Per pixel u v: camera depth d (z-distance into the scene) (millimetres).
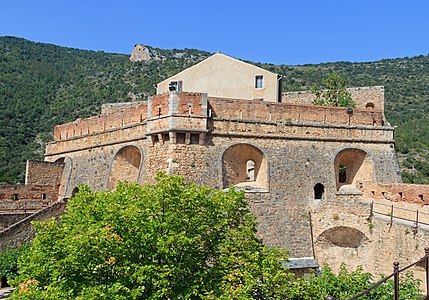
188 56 145250
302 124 38500
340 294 21328
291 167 37594
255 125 37281
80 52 141250
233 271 20641
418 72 119938
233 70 45938
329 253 38125
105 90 108875
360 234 37812
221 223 22188
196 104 35594
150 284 19797
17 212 45594
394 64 128500
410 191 34281
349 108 40094
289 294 20719
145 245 20312
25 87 105562
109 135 42719
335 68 126562
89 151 45312
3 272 34406
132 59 138375
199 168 35188
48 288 18734
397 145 87438
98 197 21969
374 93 50438
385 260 35312
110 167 40812
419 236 31812
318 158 38594
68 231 20703
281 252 23047
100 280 19766
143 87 110312
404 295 20422
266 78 44656
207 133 35812
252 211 35688
